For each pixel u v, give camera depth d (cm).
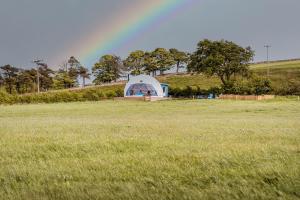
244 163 1005
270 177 839
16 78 16800
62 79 17688
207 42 10975
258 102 7012
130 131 1952
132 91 10412
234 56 10825
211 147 1312
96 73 19888
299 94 9056
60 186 788
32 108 6091
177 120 2944
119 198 700
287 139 1554
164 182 811
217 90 9794
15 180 841
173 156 1120
